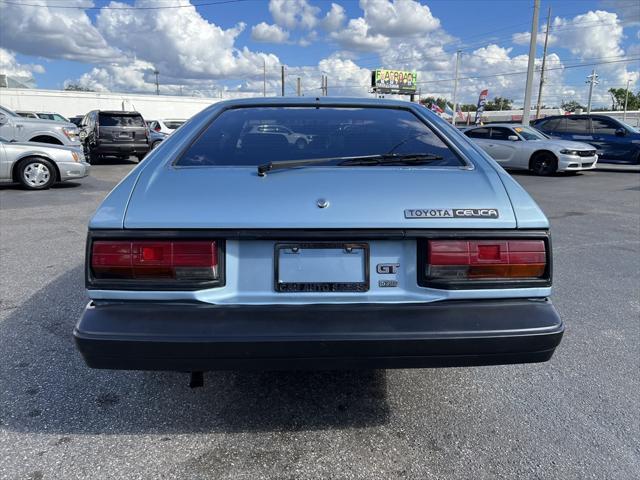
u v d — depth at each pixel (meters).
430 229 2.02
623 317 3.85
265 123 2.76
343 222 2.00
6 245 5.78
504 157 14.93
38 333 3.44
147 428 2.43
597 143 16.14
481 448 2.31
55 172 10.66
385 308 2.03
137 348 1.93
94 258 2.00
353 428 2.46
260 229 1.99
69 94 40.97
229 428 2.45
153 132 20.50
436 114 2.99
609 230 6.98
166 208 2.03
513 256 2.04
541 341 2.01
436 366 2.03
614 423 2.50
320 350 1.95
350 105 3.03
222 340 1.92
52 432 2.39
